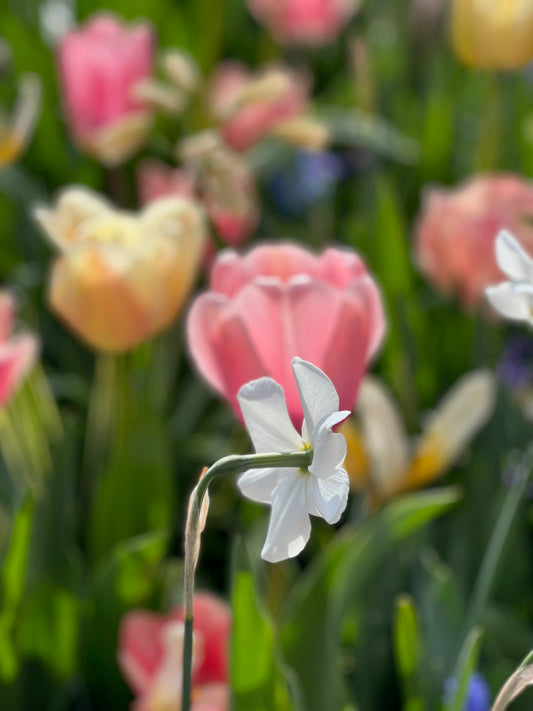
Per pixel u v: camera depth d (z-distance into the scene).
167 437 1.26
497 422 1.25
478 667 1.16
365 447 1.17
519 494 1.10
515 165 1.43
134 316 1.15
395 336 1.29
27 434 1.22
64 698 1.17
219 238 1.32
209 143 1.26
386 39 1.60
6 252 1.41
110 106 1.33
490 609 1.14
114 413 1.20
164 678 1.11
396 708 1.17
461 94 1.51
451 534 1.23
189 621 0.97
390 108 1.49
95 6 1.51
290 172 1.45
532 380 1.30
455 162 1.46
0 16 1.46
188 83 1.32
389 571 1.19
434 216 1.26
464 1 1.31
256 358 1.01
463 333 1.33
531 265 0.98
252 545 1.20
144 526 1.21
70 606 1.16
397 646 1.10
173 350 1.34
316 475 0.82
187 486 1.30
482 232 1.23
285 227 1.44
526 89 1.47
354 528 1.18
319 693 1.11
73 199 1.18
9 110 1.46
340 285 1.04
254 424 0.86
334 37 1.63
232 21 1.62
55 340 1.37
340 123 1.42
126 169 1.44
